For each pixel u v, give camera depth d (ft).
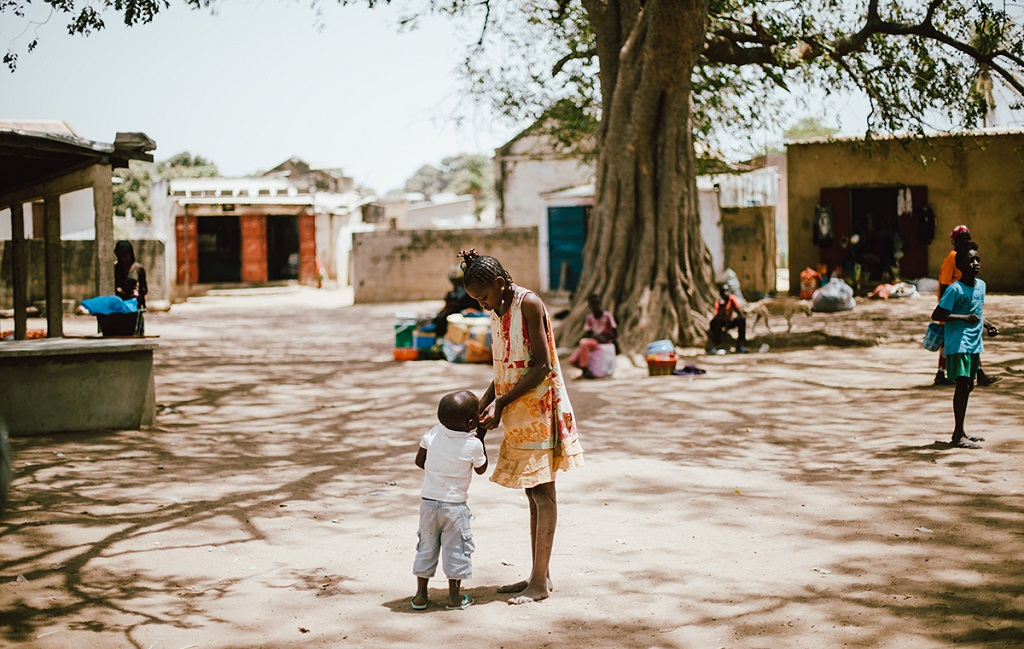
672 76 49.73
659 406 36.22
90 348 30.96
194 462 27.43
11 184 43.27
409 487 24.71
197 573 18.03
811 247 81.41
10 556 18.84
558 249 93.81
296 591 17.04
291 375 47.03
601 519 21.25
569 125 70.90
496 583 17.34
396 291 104.47
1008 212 76.38
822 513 20.97
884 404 34.27
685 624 15.07
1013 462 24.41
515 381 16.21
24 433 30.53
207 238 137.39
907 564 17.39
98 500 23.06
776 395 37.52
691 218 52.29
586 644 14.42
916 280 78.89
